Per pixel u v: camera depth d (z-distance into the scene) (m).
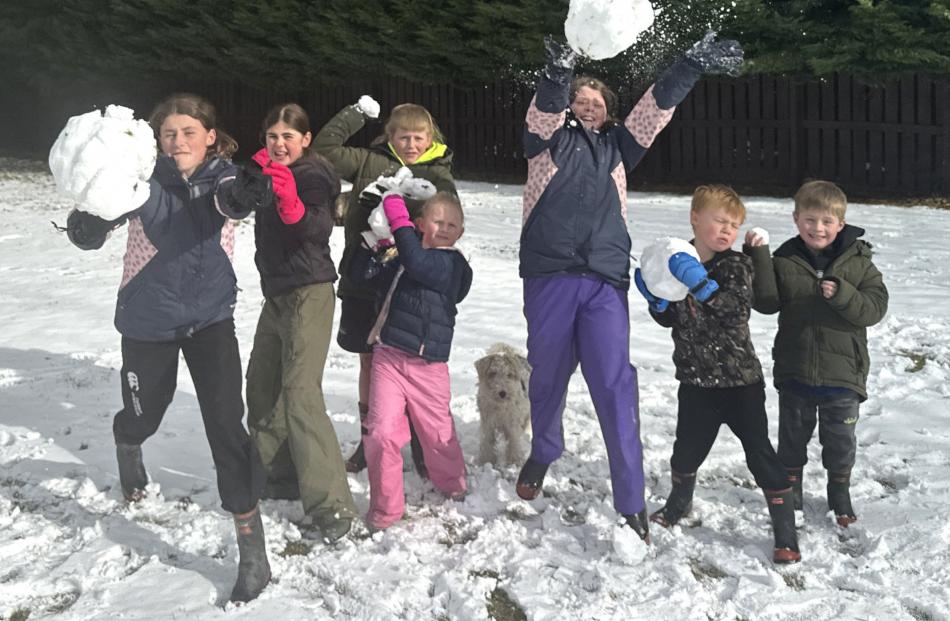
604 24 4.10
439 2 20.91
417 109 5.27
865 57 16.14
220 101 27.09
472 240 12.93
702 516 4.80
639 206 16.11
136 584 4.16
